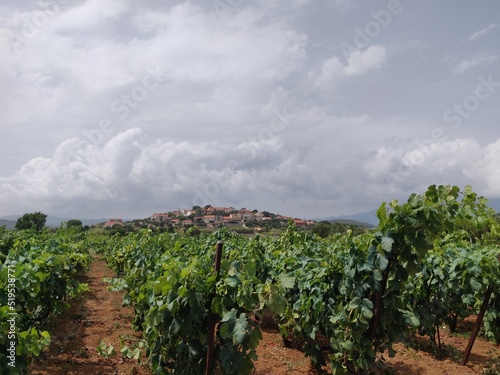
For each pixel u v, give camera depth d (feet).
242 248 43.19
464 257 30.86
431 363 28.63
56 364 25.30
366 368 21.34
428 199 20.18
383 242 19.67
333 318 22.52
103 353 23.03
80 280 67.21
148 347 21.08
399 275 20.92
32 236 66.90
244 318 16.47
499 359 29.55
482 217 23.27
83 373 24.17
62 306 31.19
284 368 26.71
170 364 19.34
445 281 30.40
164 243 46.52
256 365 26.96
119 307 44.04
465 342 34.19
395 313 22.31
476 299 34.17
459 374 26.78
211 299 17.79
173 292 17.76
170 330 17.40
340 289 24.16
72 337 31.12
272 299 16.49
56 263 29.89
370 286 20.66
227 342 17.20
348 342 21.63
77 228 122.11
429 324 29.68
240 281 17.21
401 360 29.04
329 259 28.68
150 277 25.61
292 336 31.12
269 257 39.68
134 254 39.52
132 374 24.25
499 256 29.71
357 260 21.31
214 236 54.08
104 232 168.55
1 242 52.08
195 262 18.47
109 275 75.56
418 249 19.69
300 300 26.07
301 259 32.73
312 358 25.31
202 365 18.31
